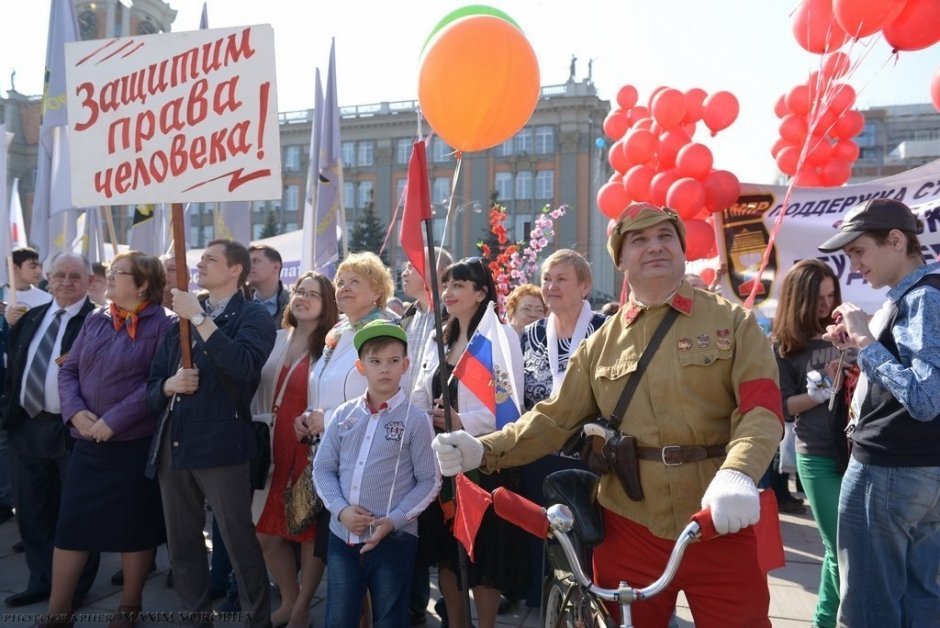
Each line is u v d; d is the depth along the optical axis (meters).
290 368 3.90
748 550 1.95
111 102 3.27
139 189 3.23
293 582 3.72
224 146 3.12
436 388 3.39
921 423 2.38
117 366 3.58
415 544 2.98
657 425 2.01
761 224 5.69
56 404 3.98
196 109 3.15
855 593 2.53
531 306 4.86
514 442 2.22
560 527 1.89
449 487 3.05
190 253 10.40
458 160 3.05
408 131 48.59
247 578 3.38
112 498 3.49
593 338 2.26
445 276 3.50
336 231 8.07
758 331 1.99
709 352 1.98
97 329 3.72
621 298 4.34
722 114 6.32
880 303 5.18
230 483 3.32
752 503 1.60
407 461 2.97
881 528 2.46
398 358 3.00
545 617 2.22
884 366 2.32
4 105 37.59
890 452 2.43
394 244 44.38
